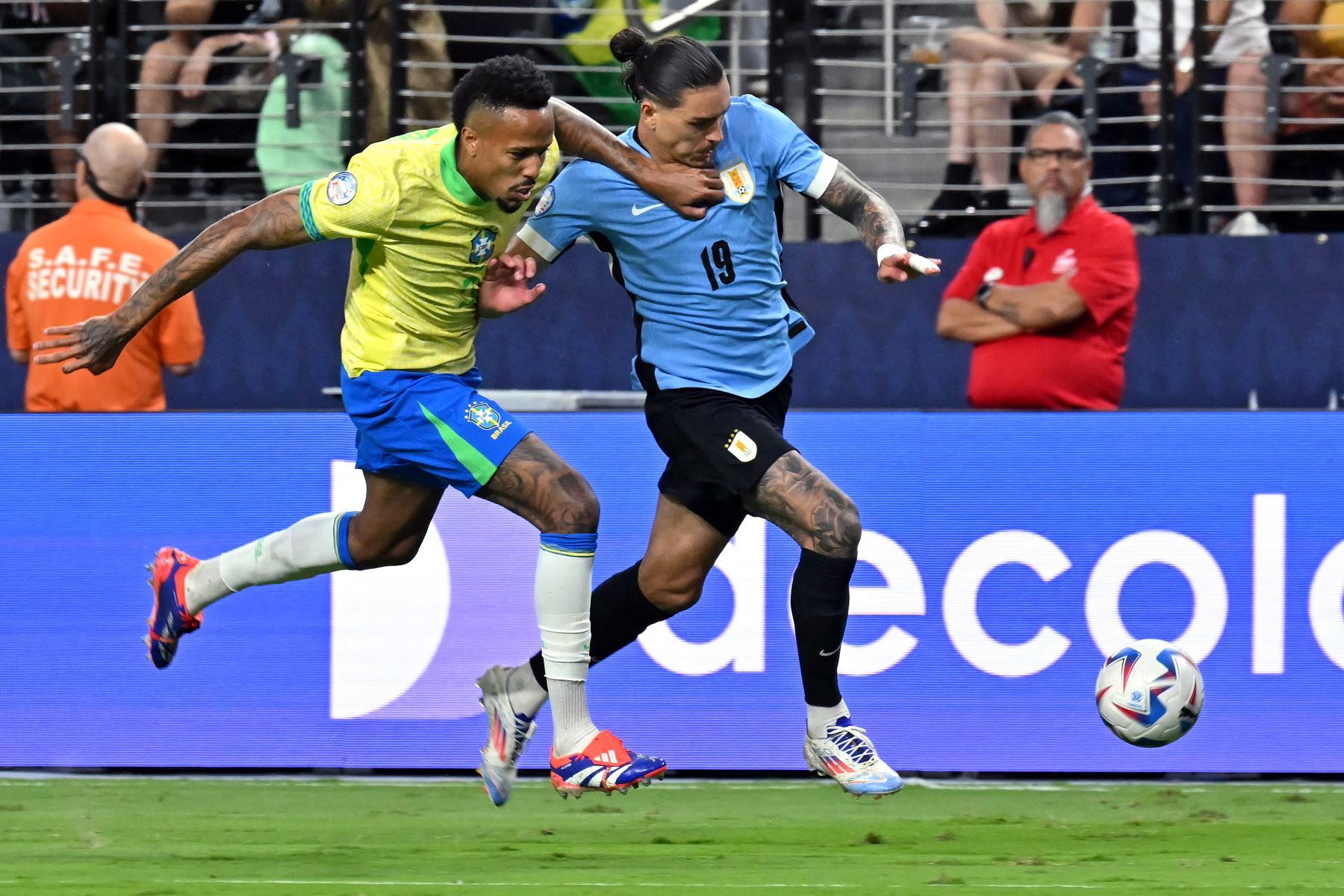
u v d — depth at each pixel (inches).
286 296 941.2
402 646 775.7
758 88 996.6
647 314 597.6
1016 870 558.6
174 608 629.6
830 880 536.7
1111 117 944.3
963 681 764.6
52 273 843.4
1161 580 759.1
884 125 957.2
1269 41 937.5
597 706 773.3
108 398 847.1
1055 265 844.0
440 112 970.1
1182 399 924.6
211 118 967.0
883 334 930.7
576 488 561.6
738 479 575.5
